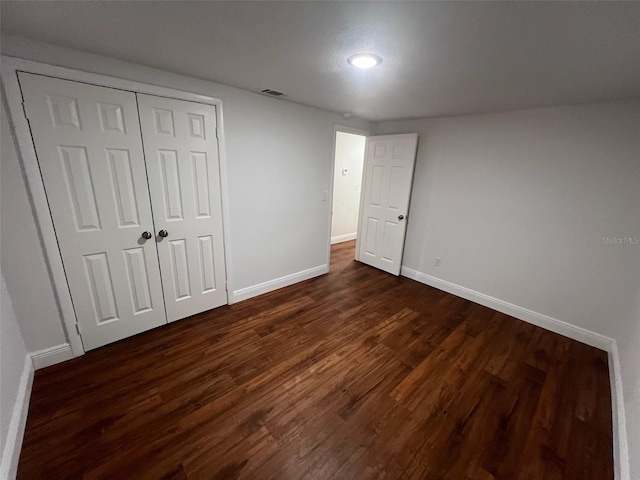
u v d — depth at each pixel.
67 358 2.00
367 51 1.51
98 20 1.29
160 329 2.43
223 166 2.50
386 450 1.47
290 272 3.43
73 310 1.97
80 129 1.79
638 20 1.06
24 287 1.76
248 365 2.04
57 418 1.56
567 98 2.15
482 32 1.24
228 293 2.86
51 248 1.82
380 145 3.74
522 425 1.65
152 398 1.72
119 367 1.96
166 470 1.33
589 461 1.46
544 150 2.54
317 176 3.37
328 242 3.79
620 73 1.60
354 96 2.47
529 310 2.80
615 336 2.33
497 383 1.97
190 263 2.52
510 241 2.85
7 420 1.36
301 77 2.02
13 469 1.27
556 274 2.60
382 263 4.03
